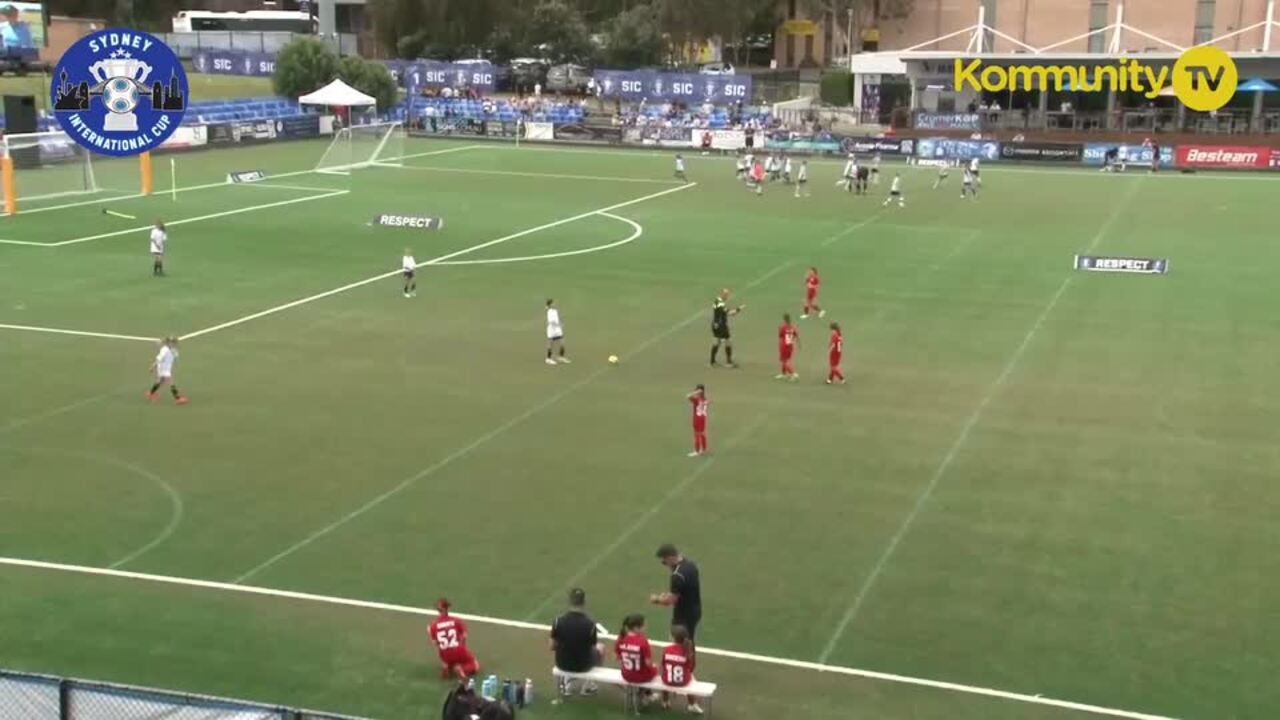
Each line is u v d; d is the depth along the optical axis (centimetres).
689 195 6969
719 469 2483
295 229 5481
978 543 2125
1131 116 9556
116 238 5119
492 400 2948
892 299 4181
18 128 7112
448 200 6569
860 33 13175
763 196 6969
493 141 10006
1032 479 2444
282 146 8962
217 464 2475
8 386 2998
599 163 8619
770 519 2223
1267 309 4066
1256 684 1653
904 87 11238
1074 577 1991
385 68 10175
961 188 7469
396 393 2994
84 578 1939
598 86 10300
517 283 4388
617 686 1622
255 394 2967
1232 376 3231
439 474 2433
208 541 2092
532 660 1697
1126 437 2714
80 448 2562
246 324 3688
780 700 1597
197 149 8456
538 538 2123
